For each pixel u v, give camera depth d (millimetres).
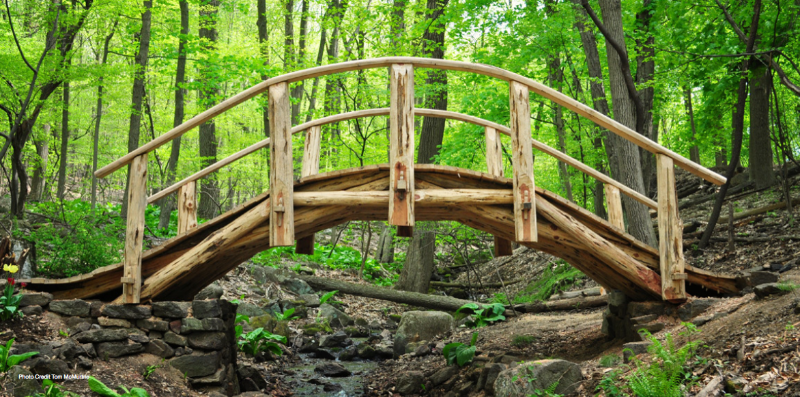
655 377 3957
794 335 3965
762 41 9891
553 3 10766
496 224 5762
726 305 5547
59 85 10164
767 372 3680
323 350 8820
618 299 6484
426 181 5727
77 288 5785
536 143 6602
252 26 22750
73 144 18344
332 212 5578
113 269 5688
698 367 4172
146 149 5578
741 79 9008
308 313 10812
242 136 18281
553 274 11922
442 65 5539
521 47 11148
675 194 5840
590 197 15172
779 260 7930
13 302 5062
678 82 10539
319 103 18125
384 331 10531
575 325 7941
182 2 12844
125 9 10844
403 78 5477
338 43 18453
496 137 6938
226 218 5691
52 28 9227
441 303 11227
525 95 5586
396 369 7957
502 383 4984
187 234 5602
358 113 7016
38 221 10156
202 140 15672
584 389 4707
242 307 9555
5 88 9531
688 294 6391
